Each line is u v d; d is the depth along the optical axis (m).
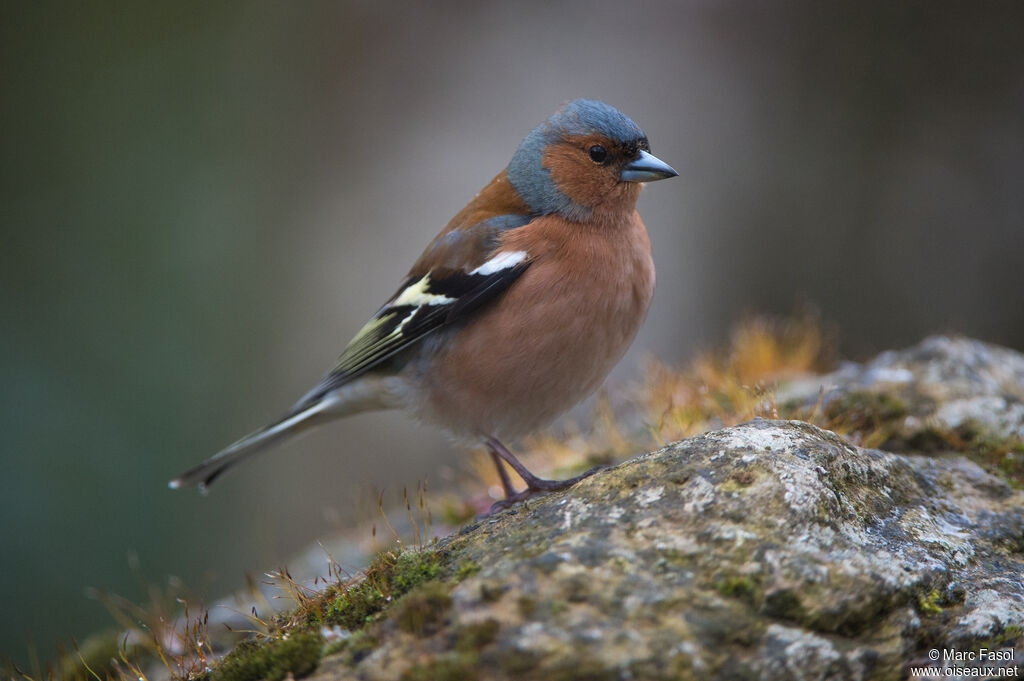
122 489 12.18
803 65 14.75
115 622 10.58
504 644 3.71
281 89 15.86
